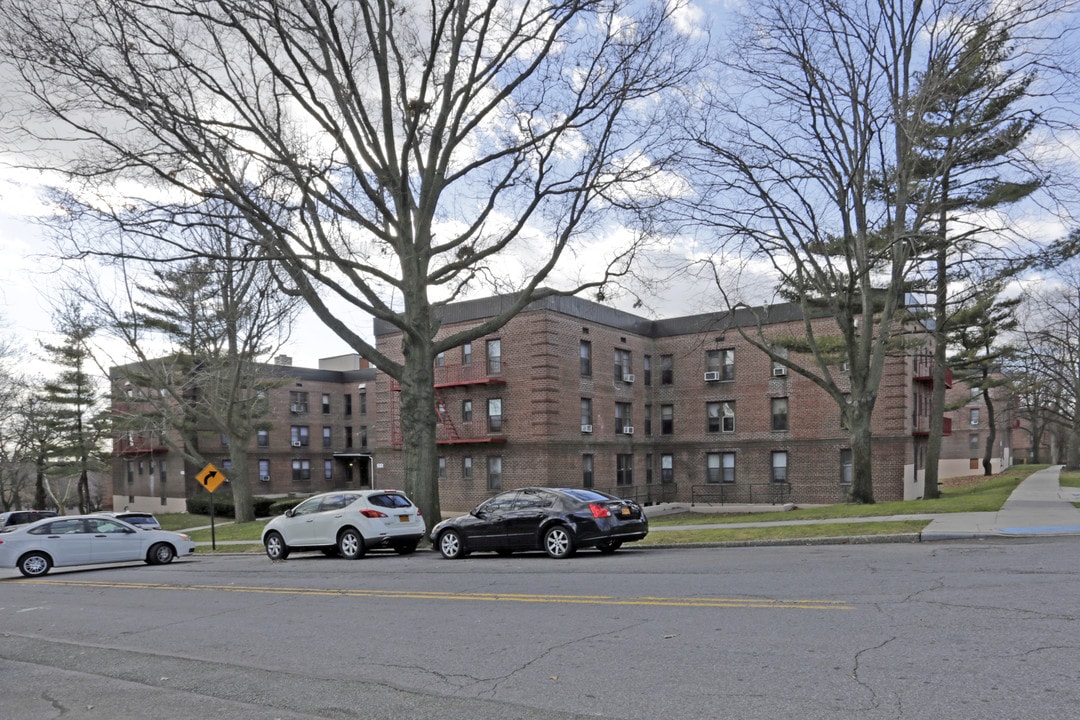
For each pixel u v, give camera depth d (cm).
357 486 5869
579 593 976
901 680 537
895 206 2402
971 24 2073
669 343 4088
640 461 3969
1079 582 855
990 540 1332
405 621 877
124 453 5544
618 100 1909
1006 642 616
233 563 1944
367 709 564
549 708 535
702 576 1047
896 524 1588
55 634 980
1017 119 2120
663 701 530
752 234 2328
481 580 1171
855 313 2783
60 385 5156
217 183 1714
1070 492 2391
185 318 3425
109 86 1573
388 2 1922
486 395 3550
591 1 1792
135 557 2100
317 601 1080
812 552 1295
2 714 609
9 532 1948
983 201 2273
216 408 3578
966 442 6562
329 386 5884
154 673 718
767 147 2275
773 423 3703
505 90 1936
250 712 574
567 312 3506
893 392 3322
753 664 599
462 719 527
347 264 1781
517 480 3416
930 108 2239
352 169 1783
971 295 2297
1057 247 2125
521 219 1983
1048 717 457
